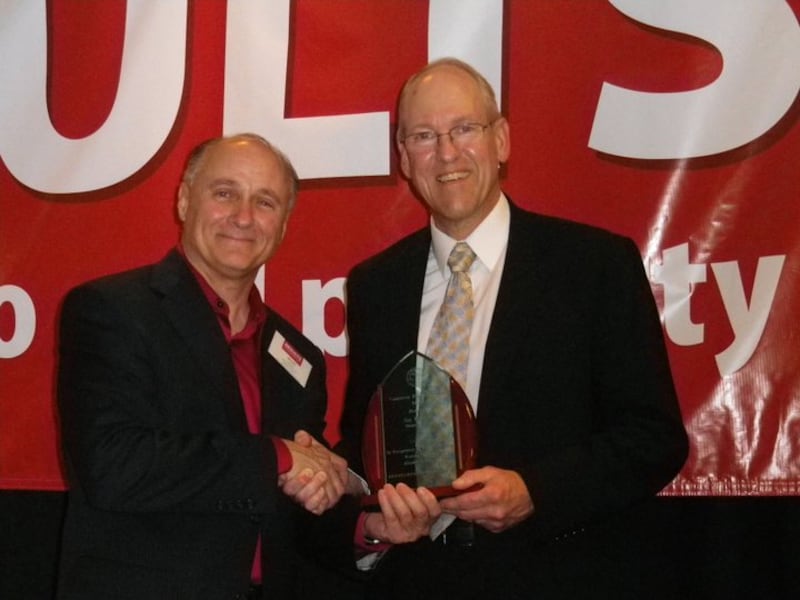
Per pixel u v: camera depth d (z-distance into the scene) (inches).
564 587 79.8
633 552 83.0
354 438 90.7
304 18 111.9
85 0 116.0
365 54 110.5
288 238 110.9
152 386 81.1
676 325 102.0
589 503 78.1
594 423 84.1
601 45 105.0
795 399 99.3
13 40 117.0
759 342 100.3
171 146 113.2
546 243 87.2
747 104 101.9
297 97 111.5
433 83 87.8
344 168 110.2
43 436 112.9
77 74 115.6
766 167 101.1
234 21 113.1
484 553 81.4
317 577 114.3
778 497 104.5
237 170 86.0
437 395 81.7
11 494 122.9
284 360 90.6
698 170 102.3
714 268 101.5
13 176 115.6
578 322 83.2
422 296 90.4
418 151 87.7
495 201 89.8
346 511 87.4
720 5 102.9
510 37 106.9
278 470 79.1
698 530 107.5
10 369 114.1
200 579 78.8
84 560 79.0
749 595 105.7
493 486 76.5
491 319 85.3
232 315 89.2
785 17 101.7
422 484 81.0
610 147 104.0
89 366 80.7
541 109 105.4
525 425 82.3
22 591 122.0
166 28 114.3
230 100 112.6
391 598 85.7
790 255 100.0
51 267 114.3
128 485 76.7
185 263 86.5
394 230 109.1
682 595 107.3
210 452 78.0
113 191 113.7
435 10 108.8
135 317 81.7
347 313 95.3
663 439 80.3
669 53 103.6
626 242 87.0
